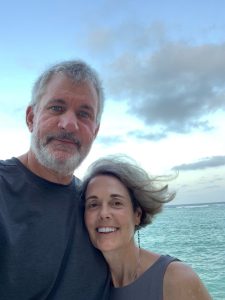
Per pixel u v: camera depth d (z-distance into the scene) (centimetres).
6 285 48
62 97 58
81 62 61
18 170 55
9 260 48
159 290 55
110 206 60
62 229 54
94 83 61
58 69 60
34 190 54
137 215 65
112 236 58
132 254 60
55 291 51
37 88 61
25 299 49
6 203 52
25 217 52
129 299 57
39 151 56
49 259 51
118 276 60
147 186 64
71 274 53
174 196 66
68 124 56
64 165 56
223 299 246
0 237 48
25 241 50
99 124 65
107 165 63
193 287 54
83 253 56
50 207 55
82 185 62
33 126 60
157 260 58
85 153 59
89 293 55
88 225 59
